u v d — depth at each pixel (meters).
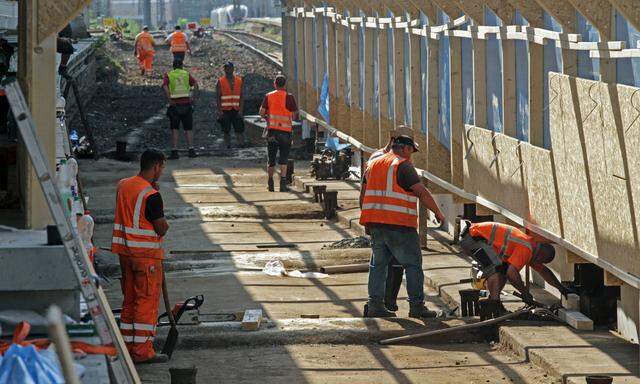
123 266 25.84
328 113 61.56
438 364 26.05
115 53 141.62
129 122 85.25
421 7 40.28
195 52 162.25
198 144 73.81
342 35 58.72
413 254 29.69
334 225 46.03
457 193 37.12
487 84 34.78
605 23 24.97
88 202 49.75
